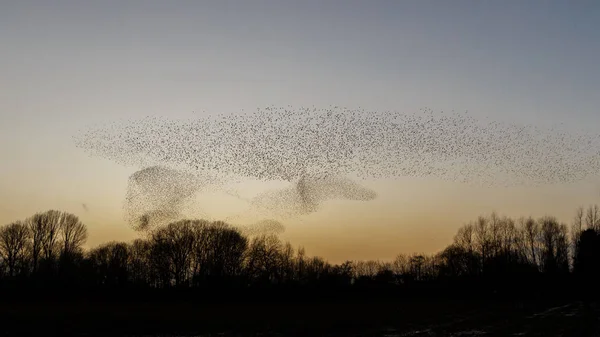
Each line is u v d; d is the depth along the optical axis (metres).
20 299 100.81
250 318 71.25
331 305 98.25
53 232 113.44
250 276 122.00
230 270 118.50
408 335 53.31
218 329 58.97
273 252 127.19
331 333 55.72
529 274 128.00
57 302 97.94
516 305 94.38
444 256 143.50
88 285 113.44
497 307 89.81
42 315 70.19
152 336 53.12
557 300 106.69
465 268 136.62
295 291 116.88
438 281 138.12
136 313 77.31
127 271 121.62
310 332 56.53
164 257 117.19
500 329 56.50
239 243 121.19
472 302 104.56
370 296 119.44
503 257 131.62
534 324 60.16
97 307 88.00
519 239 137.62
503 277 128.75
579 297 112.56
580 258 122.06
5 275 106.81
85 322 62.94
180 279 116.88
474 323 63.56
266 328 59.91
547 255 132.75
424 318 70.88
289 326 61.78
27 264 109.19
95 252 123.62
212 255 118.06
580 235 125.50
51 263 110.31
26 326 58.16
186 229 119.31
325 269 135.38
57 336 51.66
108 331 56.28
